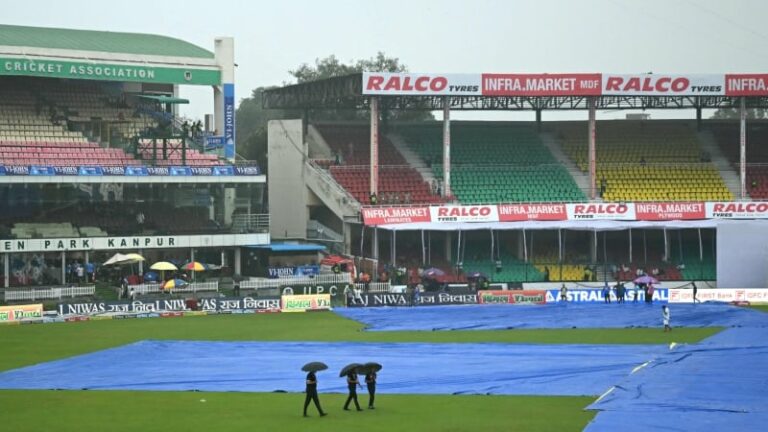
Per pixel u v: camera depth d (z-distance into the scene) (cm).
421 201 12181
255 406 5191
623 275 11694
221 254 11606
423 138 13325
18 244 10238
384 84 11656
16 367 6644
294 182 12800
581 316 9425
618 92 11988
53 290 10044
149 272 10925
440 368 6394
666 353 6856
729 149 13438
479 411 4975
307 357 6969
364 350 7288
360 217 11625
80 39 12525
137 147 11662
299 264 11706
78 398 5491
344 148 13000
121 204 11362
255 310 10206
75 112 12112
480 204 11869
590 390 5569
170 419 4841
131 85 12825
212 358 6969
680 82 12019
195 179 11281
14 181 10450
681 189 12719
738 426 4531
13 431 4591
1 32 12288
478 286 11056
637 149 13362
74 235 10738
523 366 6412
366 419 4781
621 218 11856
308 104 12900
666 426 4538
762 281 11069
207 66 12344
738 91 12056
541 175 12800
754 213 11975
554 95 11956
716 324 8706
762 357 6544
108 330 8650
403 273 11219
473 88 11812
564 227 11512
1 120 11525
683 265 11875
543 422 4678
